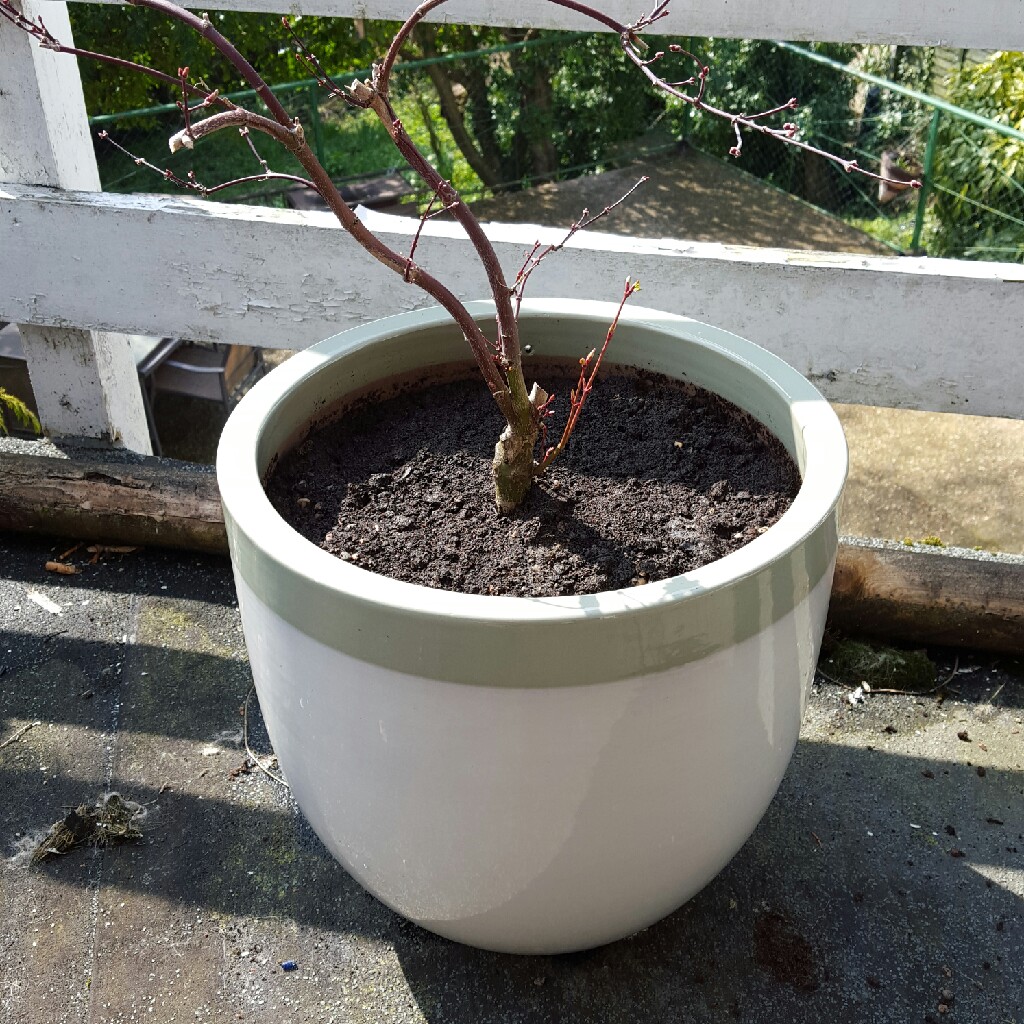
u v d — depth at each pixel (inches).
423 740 39.3
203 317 82.0
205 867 58.5
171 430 172.1
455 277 76.5
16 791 63.2
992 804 62.7
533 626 35.8
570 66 297.1
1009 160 228.7
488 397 59.4
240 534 41.4
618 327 57.5
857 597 72.2
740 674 40.0
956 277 69.1
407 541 47.8
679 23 69.9
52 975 52.8
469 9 71.2
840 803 62.7
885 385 74.5
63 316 83.9
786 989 52.2
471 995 51.9
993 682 71.7
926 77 270.4
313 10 71.9
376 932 54.9
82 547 83.7
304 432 54.0
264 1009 51.4
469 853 42.6
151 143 274.5
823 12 67.4
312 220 76.9
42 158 80.4
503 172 312.7
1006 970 53.4
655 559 46.6
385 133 302.2
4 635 75.0
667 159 308.0
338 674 39.4
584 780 39.7
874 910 56.3
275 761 65.2
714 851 46.0
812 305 72.3
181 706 69.3
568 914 45.3
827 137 276.7
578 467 53.6
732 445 54.6
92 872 58.1
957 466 177.9
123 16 251.6
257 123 35.5
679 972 52.9
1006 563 72.8
